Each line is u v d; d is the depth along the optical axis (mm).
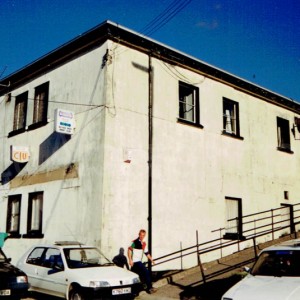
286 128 20266
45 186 14492
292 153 19984
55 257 10289
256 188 17406
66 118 13438
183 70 15328
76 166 13297
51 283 9906
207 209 15055
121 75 13250
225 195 15898
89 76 13539
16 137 16656
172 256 13586
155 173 13586
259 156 17969
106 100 12680
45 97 15703
